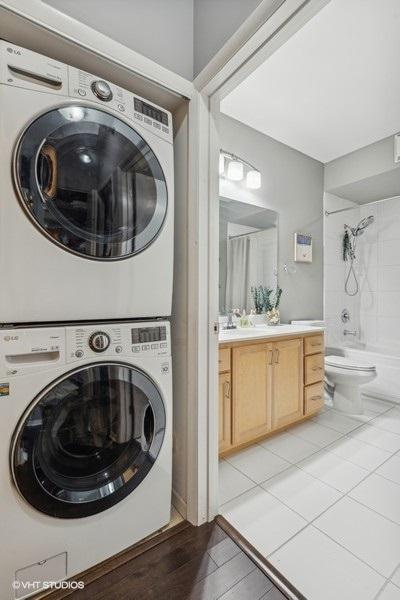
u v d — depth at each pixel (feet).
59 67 3.17
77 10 3.43
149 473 3.87
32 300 3.04
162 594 3.26
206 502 4.31
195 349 4.23
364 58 6.05
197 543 3.92
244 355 6.17
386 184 10.00
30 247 3.00
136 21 3.88
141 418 3.81
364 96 7.23
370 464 5.91
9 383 2.86
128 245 3.71
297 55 5.97
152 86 4.06
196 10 4.39
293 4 2.95
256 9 3.15
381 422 7.81
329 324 10.71
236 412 6.03
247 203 8.46
